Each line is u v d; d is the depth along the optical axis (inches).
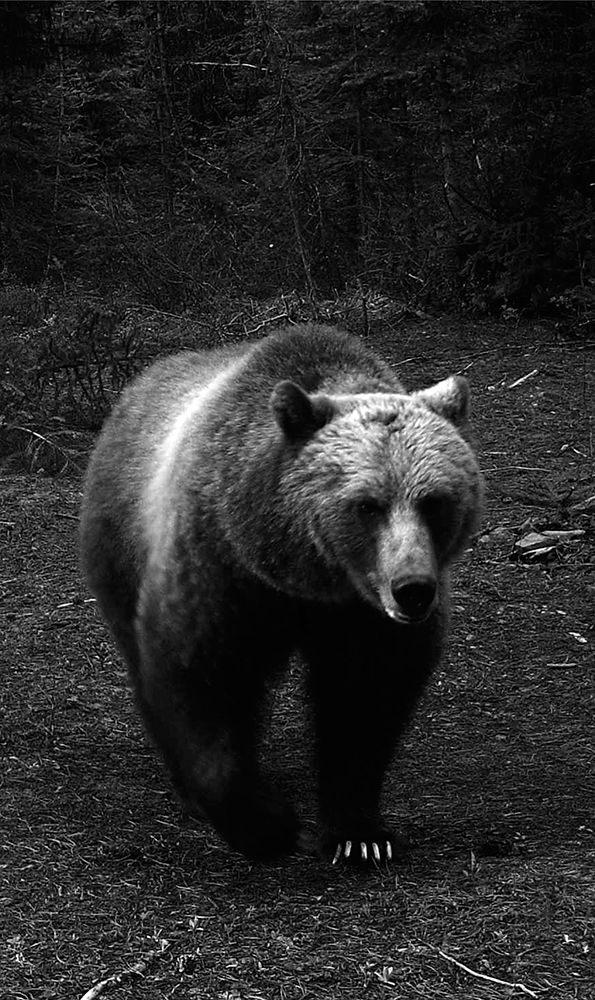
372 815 233.3
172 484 228.5
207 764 226.7
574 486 459.5
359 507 201.8
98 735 289.4
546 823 247.0
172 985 185.8
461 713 311.7
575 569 401.4
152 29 1005.8
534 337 672.4
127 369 545.0
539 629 361.1
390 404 213.9
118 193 999.6
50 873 221.5
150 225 900.6
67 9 973.8
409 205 860.0
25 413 502.9
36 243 909.2
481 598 382.0
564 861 225.3
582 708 314.2
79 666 328.8
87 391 550.6
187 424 237.9
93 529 270.4
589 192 713.0
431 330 693.3
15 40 884.0
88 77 1038.4
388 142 864.3
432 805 258.2
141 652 233.6
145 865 226.7
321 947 195.8
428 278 740.7
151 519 237.6
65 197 957.2
